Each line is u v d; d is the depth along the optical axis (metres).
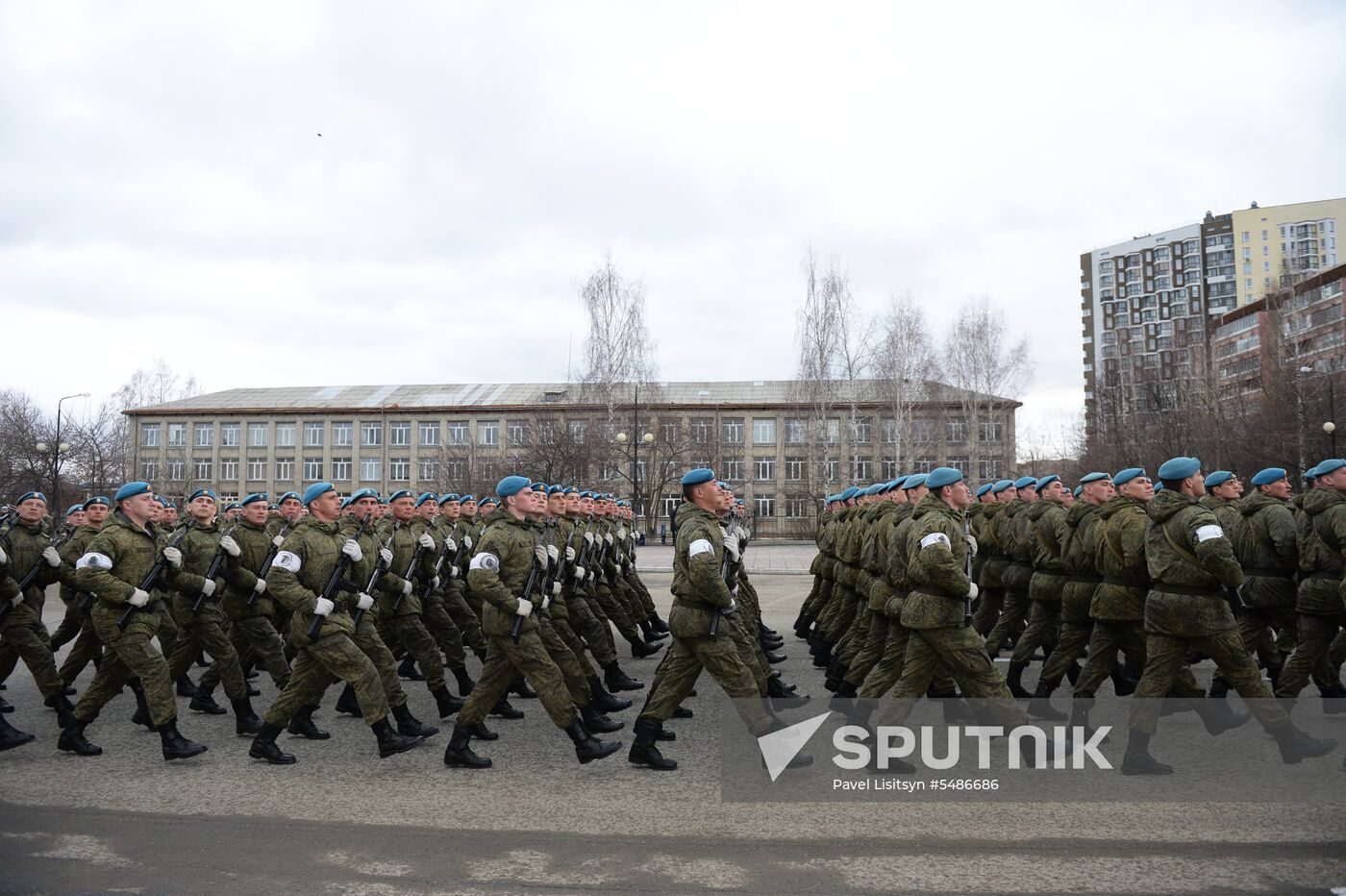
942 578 5.67
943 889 4.16
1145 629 5.91
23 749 6.84
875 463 48.66
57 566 7.55
